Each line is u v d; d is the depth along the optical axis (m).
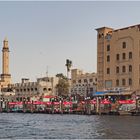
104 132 52.03
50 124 69.19
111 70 111.94
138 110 95.56
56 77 176.00
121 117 88.19
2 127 63.00
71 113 112.12
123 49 109.00
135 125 63.44
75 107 114.62
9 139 44.72
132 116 91.94
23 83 178.38
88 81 151.12
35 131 54.81
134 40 105.88
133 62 105.62
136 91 103.75
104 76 113.94
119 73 109.50
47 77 177.88
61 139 44.34
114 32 112.25
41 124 69.62
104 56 114.50
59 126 63.97
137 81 104.06
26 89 175.50
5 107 139.62
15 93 179.88
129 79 106.50
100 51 116.00
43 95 157.88
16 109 134.50
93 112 104.19
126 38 108.44
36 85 170.38
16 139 44.69
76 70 159.00
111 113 99.88
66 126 63.69
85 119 82.81
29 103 129.38
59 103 118.25
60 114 112.31
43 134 50.25
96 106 104.38
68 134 49.84
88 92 148.38
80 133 51.06
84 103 109.88
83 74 154.50
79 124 67.62
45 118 90.69
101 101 103.75
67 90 160.62
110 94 110.62
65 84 161.62
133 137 45.84
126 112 97.06
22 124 70.31
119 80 109.31
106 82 113.31
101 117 89.38
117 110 100.19
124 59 108.44
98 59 116.56
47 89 171.00
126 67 107.69
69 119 84.62
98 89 115.38
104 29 114.81
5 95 177.00
